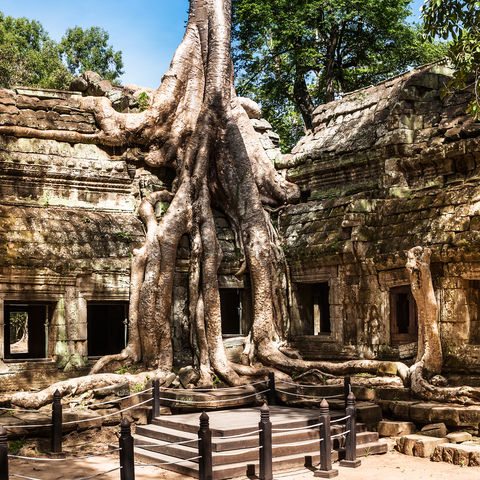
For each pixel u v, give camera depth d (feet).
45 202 48.60
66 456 36.06
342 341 48.80
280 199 56.29
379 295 46.29
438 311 41.32
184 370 46.93
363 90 55.62
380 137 50.11
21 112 48.37
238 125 56.44
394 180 48.26
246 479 30.37
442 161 45.34
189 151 52.49
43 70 99.96
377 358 45.96
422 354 41.32
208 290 48.91
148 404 43.32
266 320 50.19
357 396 42.19
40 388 43.91
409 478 29.96
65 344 45.57
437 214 42.75
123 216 51.11
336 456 33.73
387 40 89.10
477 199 40.40
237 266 52.11
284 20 82.84
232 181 52.80
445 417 36.47
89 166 50.47
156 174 53.67
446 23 39.17
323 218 51.75
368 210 48.21
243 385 45.01
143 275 48.26
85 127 51.03
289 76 90.84
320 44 88.74
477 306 41.09
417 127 48.91
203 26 56.49
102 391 42.93
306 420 35.83
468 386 38.47
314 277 51.62
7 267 43.04
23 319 92.27
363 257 46.93
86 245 47.06
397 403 39.19
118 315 53.83
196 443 33.12
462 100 47.57
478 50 38.34
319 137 57.00
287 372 48.52
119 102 54.80
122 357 46.83
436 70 49.57
